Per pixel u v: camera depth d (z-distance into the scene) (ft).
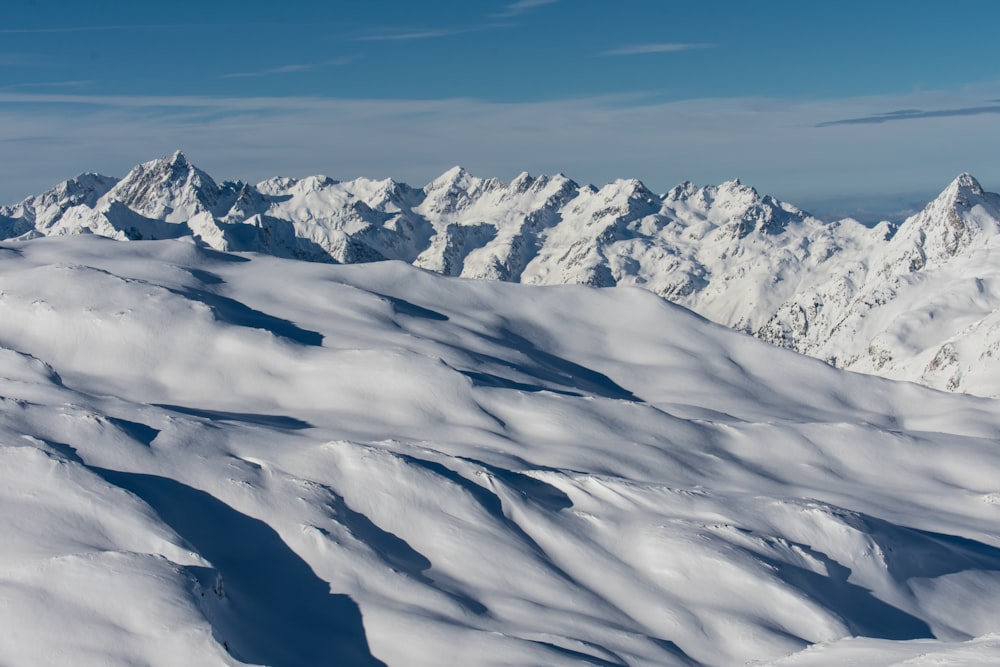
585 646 143.23
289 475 186.60
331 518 172.65
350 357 293.23
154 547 148.87
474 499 187.42
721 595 168.04
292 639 140.26
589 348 421.59
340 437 234.79
